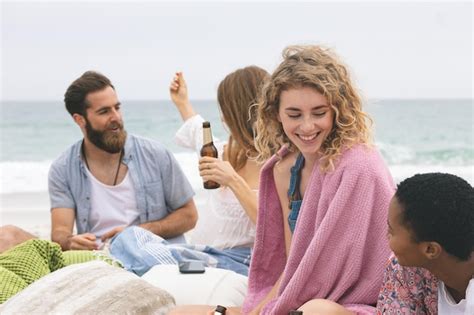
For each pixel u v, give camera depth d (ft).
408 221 9.32
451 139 103.24
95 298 11.35
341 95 11.32
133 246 15.93
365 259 11.46
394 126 114.83
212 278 13.74
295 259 11.85
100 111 18.02
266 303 12.23
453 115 118.62
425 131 110.73
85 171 18.53
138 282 12.03
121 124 18.31
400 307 10.25
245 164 15.72
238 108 15.30
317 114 11.32
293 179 12.59
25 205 39.11
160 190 18.65
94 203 18.51
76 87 18.16
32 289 11.71
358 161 11.32
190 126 18.61
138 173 18.56
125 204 18.52
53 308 11.18
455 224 9.11
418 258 9.49
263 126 12.34
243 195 14.48
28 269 13.46
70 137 103.09
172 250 15.47
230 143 15.87
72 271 12.14
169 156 18.76
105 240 18.02
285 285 11.93
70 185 18.54
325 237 11.27
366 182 11.24
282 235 13.07
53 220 18.45
